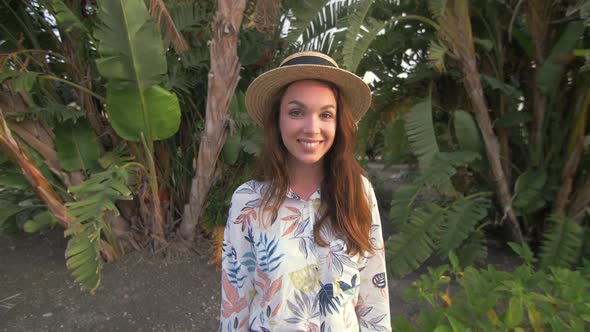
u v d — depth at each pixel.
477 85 3.28
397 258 3.26
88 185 2.47
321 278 0.98
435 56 3.02
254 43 3.97
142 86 2.80
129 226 3.97
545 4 3.30
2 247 4.22
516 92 3.35
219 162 4.02
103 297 3.14
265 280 0.98
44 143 3.29
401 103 4.39
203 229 4.25
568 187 3.48
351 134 1.01
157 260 3.77
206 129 3.28
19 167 3.07
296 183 1.05
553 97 3.41
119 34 2.54
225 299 1.02
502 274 1.87
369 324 1.07
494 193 4.08
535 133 3.70
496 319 1.59
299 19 3.80
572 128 3.47
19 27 3.42
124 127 3.04
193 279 3.48
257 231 0.99
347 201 1.00
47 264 3.78
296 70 0.91
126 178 2.66
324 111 0.93
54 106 3.10
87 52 3.35
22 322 2.78
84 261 2.19
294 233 0.98
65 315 2.88
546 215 3.87
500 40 3.75
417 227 3.30
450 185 3.37
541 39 3.44
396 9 4.10
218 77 3.04
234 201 1.03
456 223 3.29
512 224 3.80
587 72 3.16
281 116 0.96
